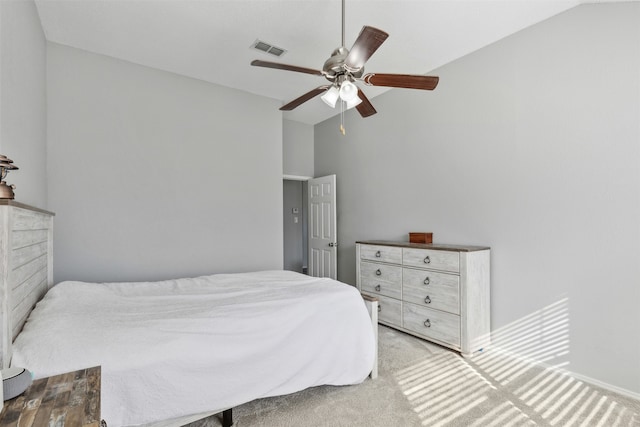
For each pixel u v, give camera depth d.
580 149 2.26
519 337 2.58
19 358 1.20
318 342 1.97
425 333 2.86
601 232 2.17
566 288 2.33
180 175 3.20
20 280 1.46
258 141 3.76
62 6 2.17
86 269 2.70
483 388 2.12
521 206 2.58
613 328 2.11
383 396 2.02
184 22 2.37
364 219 4.14
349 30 2.49
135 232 2.94
